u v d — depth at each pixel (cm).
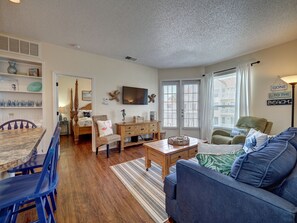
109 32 276
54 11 214
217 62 455
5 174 161
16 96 310
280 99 326
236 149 150
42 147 319
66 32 277
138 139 465
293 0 192
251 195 86
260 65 357
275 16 226
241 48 349
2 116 300
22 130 187
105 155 356
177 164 135
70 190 207
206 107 480
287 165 97
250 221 85
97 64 395
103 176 248
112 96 422
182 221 133
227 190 97
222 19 233
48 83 327
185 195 128
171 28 261
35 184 116
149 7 205
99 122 367
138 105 487
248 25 251
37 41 311
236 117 399
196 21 239
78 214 161
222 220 100
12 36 287
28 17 229
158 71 535
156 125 473
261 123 316
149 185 221
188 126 520
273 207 76
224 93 448
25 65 317
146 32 275
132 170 271
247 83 376
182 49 355
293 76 279
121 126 400
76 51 362
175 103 532
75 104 580
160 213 164
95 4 200
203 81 492
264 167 89
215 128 466
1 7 204
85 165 294
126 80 454
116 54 392
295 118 307
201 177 114
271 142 138
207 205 110
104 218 156
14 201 94
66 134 596
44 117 321
